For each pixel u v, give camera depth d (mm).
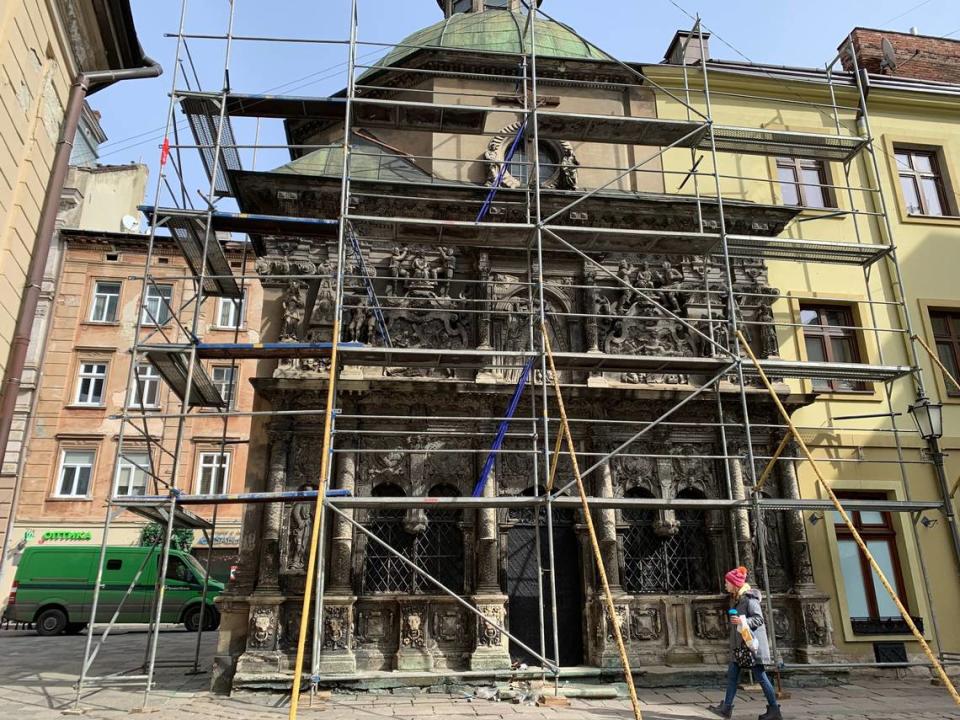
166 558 10570
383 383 13656
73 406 29125
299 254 14898
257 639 12234
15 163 10484
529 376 14180
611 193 15086
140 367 30031
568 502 10805
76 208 32281
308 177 14312
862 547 9523
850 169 18125
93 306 30672
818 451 15391
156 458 28797
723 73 18188
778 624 13750
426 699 11359
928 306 17094
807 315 16828
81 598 22344
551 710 10391
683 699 11555
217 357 11695
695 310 15688
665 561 14086
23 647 18016
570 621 13594
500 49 18359
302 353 11445
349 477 13391
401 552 13445
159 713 10078
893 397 16234
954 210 18250
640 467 14352
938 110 19031
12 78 9945
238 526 28531
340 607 12539
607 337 15062
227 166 14648
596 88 17938
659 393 14336
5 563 26859
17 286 10789
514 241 13609
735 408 14859
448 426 14047
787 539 14344
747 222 15891
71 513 28000
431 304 14773
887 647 14164
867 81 18453
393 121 16000
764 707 10742
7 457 27688
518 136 14797
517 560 13797
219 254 13609
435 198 14727
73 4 11320
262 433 13742
